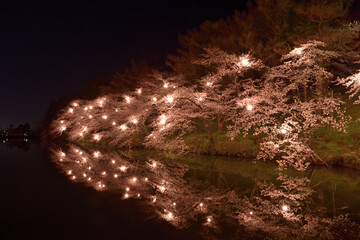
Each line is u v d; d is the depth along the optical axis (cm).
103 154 1783
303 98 1603
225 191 754
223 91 1653
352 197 675
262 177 927
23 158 1683
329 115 1426
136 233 479
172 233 473
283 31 1622
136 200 691
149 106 1864
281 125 1155
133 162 1374
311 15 1431
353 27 1305
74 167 1264
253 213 570
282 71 1292
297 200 657
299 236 449
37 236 473
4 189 838
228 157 1404
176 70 2023
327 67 1495
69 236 471
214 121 2147
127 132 2048
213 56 1473
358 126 1223
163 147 1806
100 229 501
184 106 1589
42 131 5419
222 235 459
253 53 1542
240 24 1728
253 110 1237
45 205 665
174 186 828
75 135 2850
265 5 1581
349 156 1061
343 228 482
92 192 781
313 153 1126
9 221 550
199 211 592
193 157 1459
